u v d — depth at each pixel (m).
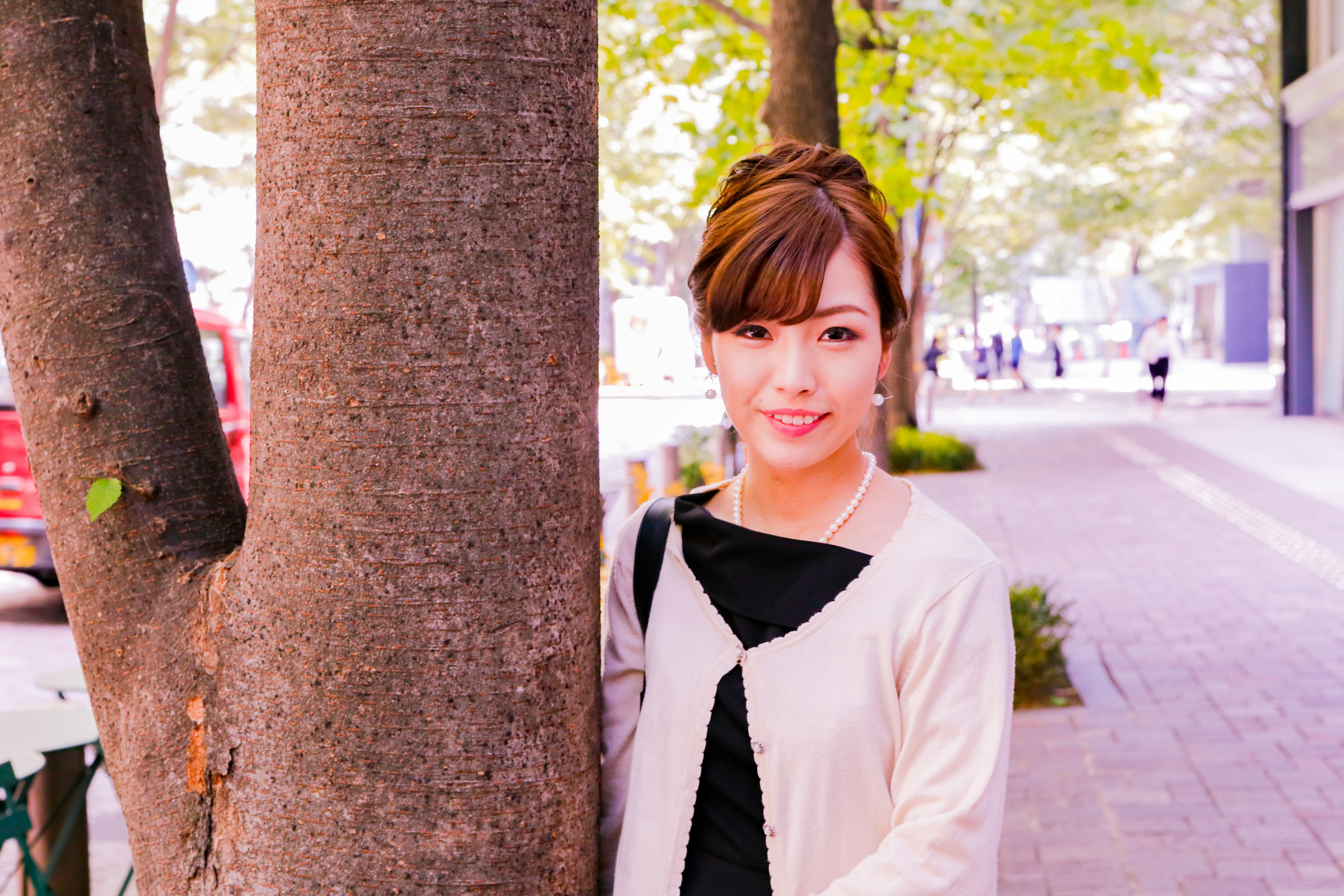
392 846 1.40
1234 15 22.56
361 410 1.37
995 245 33.44
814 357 1.39
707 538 1.51
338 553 1.38
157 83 10.14
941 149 14.75
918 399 17.77
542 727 1.44
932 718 1.32
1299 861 4.12
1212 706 5.86
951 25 7.45
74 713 3.40
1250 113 24.61
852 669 1.37
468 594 1.39
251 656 1.44
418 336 1.36
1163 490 13.46
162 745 1.51
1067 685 6.25
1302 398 21.44
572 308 1.44
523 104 1.37
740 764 1.45
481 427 1.38
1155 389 23.00
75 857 3.21
